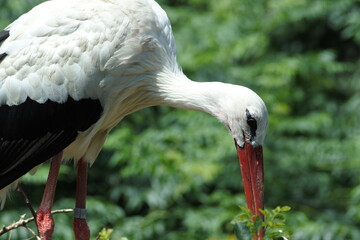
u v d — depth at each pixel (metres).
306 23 16.33
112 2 7.72
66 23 7.61
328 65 15.22
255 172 7.68
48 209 7.56
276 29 16.23
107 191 13.85
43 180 12.17
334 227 13.41
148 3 7.82
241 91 7.66
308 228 13.13
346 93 16.19
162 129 14.13
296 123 14.55
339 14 15.83
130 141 13.51
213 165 13.36
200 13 15.69
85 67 7.57
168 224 13.48
